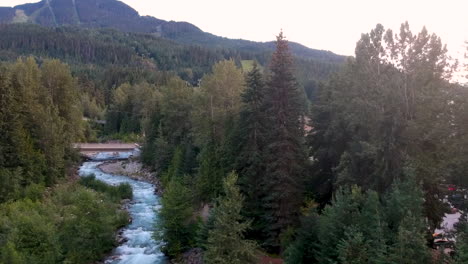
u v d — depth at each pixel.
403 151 29.59
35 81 66.75
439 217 29.75
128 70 194.12
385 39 32.88
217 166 43.81
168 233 37.34
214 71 63.94
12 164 49.38
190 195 41.97
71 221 34.47
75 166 80.31
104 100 163.12
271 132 33.94
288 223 33.56
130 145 106.19
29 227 32.03
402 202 22.58
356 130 35.91
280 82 33.94
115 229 42.03
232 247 27.66
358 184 31.92
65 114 71.75
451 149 27.03
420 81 30.38
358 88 33.91
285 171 33.47
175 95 76.44
